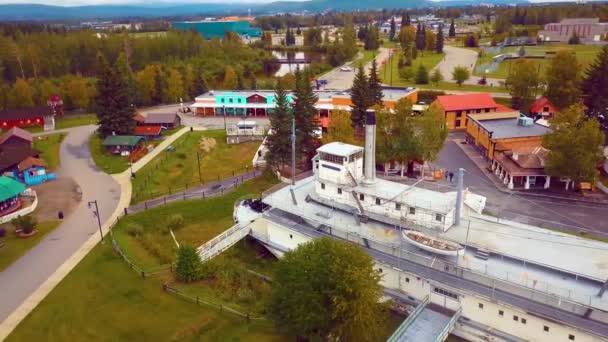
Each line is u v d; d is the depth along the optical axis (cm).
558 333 3112
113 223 5512
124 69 12794
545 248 3716
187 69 14950
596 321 3064
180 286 4222
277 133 7000
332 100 10488
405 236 4012
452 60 18575
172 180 7094
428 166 7219
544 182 6262
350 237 4316
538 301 3288
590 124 5716
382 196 4344
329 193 4762
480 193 6066
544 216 5297
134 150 8338
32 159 7081
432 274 3709
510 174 6109
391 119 6575
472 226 4116
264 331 3606
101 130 9012
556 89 9369
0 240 5088
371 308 3206
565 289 3272
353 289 3155
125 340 3497
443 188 5200
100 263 4569
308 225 4709
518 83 10262
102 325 3672
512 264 3662
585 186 6078
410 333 3353
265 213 5047
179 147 8612
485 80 13762
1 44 14600
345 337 3222
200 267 4353
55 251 4844
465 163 7356
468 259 3756
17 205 5966
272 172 7088
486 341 3406
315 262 3353
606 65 8400
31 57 14650
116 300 3984
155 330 3600
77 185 6900
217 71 16762
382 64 18600
